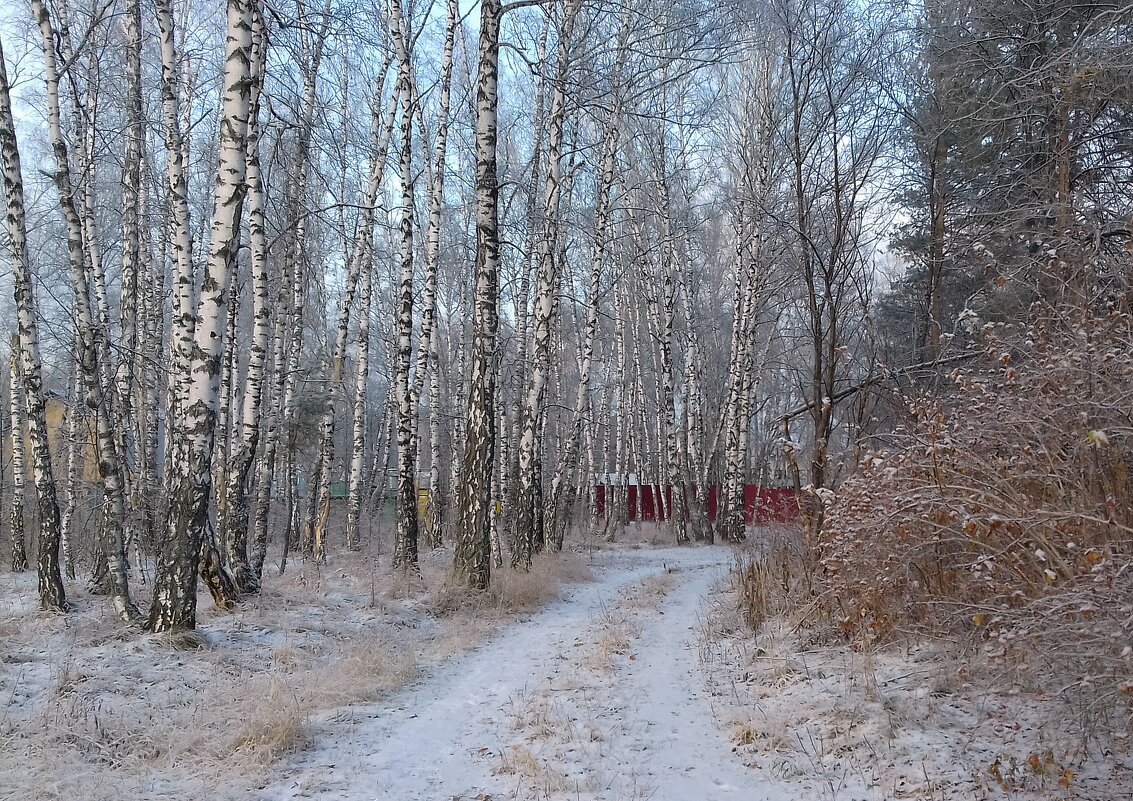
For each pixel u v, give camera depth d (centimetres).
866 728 533
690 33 1379
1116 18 707
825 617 796
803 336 1797
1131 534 423
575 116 1888
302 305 1877
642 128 2081
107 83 1379
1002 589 482
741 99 2055
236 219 834
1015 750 468
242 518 1126
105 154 1363
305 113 1353
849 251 1005
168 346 2183
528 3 1218
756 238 2169
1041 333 533
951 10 1012
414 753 550
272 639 873
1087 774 431
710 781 482
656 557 2105
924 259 1241
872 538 566
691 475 2911
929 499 486
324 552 1695
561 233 2162
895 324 1521
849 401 1062
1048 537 456
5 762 495
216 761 525
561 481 2145
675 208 2419
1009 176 1024
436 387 2227
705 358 3212
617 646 873
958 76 1017
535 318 1909
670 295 2434
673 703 655
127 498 1487
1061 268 584
